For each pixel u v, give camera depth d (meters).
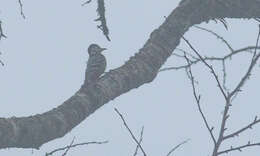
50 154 7.20
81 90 8.73
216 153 6.41
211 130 6.48
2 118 7.79
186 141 7.48
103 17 8.88
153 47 9.79
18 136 7.75
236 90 6.63
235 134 6.48
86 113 8.54
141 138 7.02
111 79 9.05
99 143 7.54
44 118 8.05
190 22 10.34
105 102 8.86
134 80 9.32
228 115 6.49
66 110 8.34
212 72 6.75
